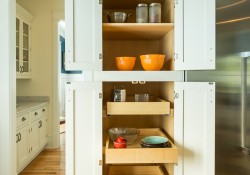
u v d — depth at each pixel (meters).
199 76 1.71
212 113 1.64
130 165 1.98
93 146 1.66
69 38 1.63
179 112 1.65
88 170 1.66
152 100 2.00
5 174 2.26
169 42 1.86
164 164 2.03
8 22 2.24
